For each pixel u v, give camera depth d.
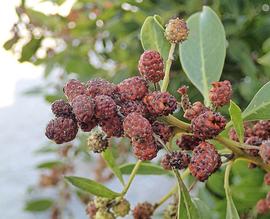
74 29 0.63
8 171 1.00
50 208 0.68
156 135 0.27
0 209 0.93
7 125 1.12
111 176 0.63
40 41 0.63
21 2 0.61
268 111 0.31
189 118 0.28
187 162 0.27
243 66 0.50
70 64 0.64
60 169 0.63
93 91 0.27
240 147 0.29
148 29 0.34
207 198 0.49
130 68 0.58
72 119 0.26
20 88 1.17
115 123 0.26
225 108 0.42
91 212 0.33
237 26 0.50
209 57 0.37
